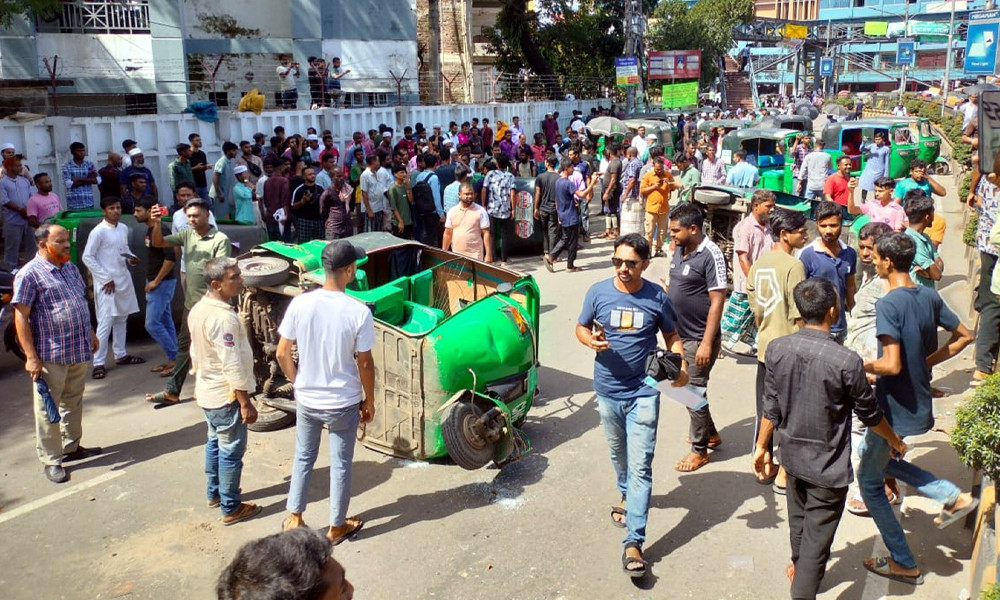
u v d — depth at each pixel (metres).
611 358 4.62
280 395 6.70
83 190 11.94
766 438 4.57
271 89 21.59
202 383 5.03
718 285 5.50
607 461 6.02
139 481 5.76
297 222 11.65
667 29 46.91
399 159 13.51
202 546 4.94
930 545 4.80
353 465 5.96
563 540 4.95
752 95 61.34
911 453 5.98
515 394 6.05
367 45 22.89
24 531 5.12
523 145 16.58
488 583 4.52
